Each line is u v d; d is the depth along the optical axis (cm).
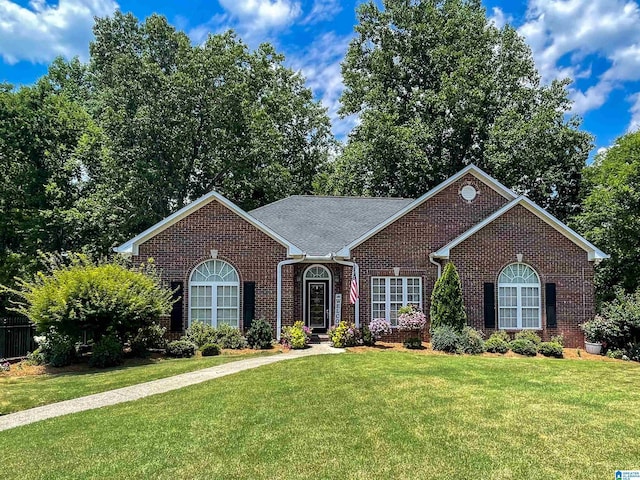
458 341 1831
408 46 3803
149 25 3731
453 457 739
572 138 3362
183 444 807
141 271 1886
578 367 1519
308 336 2014
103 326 1684
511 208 2070
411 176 3425
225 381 1273
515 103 3672
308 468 702
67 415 1031
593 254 2070
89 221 3130
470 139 3559
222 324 1933
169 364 1590
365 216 2448
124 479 680
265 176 3606
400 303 2100
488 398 1071
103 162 3094
